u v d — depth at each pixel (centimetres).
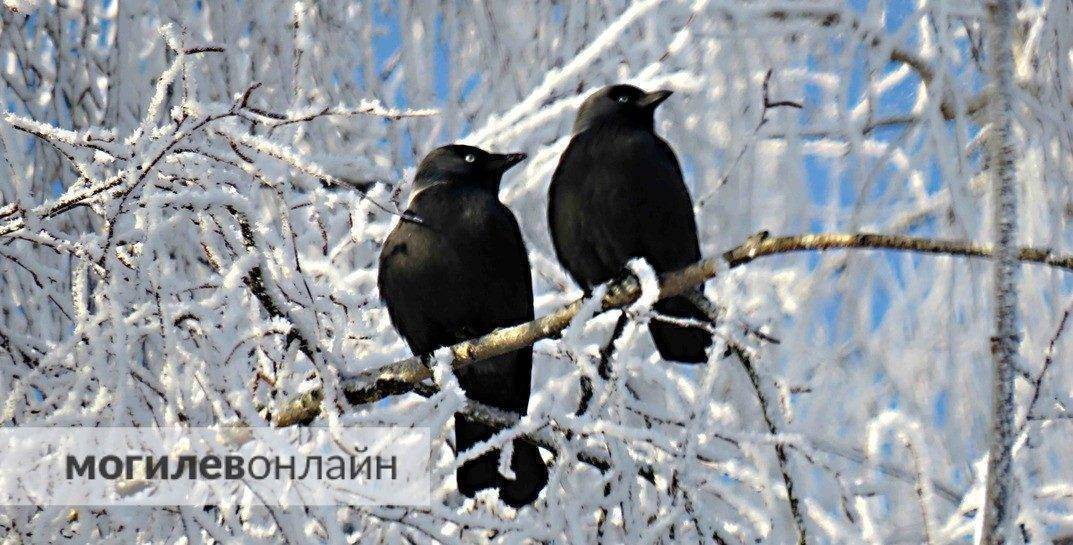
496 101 942
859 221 899
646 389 862
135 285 679
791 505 677
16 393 636
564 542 712
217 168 729
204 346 700
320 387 714
